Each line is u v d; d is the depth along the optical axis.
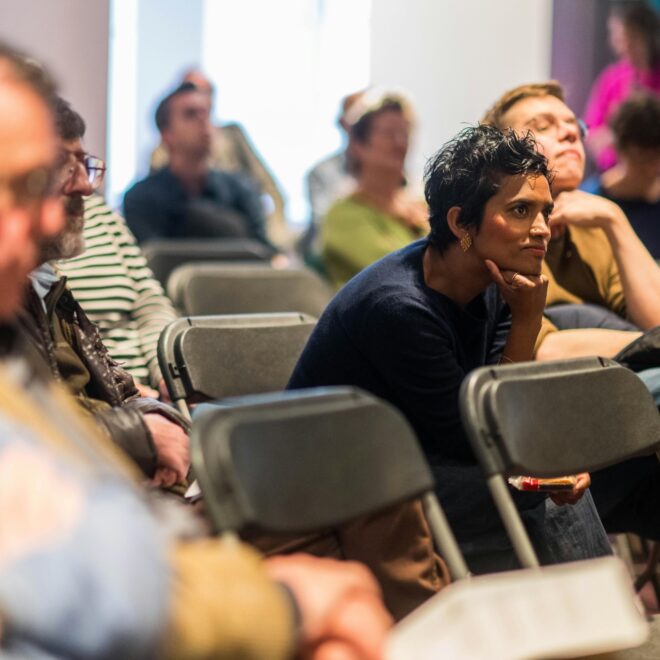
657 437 3.84
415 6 12.22
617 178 7.46
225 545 2.28
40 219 2.14
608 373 3.77
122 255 5.44
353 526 3.43
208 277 6.47
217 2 11.88
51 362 3.29
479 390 3.47
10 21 7.39
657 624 3.71
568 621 2.24
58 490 1.95
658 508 4.67
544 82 5.58
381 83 12.34
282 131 12.39
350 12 12.32
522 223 4.04
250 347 4.67
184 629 1.99
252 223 9.81
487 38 12.19
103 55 7.68
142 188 9.23
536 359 5.06
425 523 3.52
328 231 8.44
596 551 4.24
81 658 1.88
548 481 3.99
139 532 1.97
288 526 2.77
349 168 8.62
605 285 5.65
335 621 2.20
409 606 3.44
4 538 1.91
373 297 4.01
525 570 3.38
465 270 4.10
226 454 2.69
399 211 8.45
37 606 1.87
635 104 7.31
